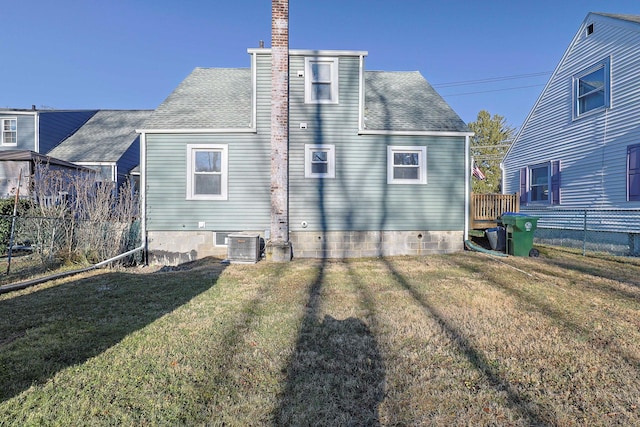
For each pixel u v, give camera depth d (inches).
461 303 186.2
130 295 206.1
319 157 378.0
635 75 359.9
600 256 350.0
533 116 525.7
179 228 369.1
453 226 389.4
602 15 400.2
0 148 692.1
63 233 318.7
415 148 383.2
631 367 115.3
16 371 112.3
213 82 458.6
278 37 339.3
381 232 380.2
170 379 108.1
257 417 90.1
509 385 105.0
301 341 136.9
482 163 1380.4
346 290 216.5
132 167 744.3
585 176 425.4
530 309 175.3
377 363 118.8
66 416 90.0
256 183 371.2
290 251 345.1
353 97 376.8
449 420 89.3
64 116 757.9
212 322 157.8
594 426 87.0
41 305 185.0
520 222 350.0
